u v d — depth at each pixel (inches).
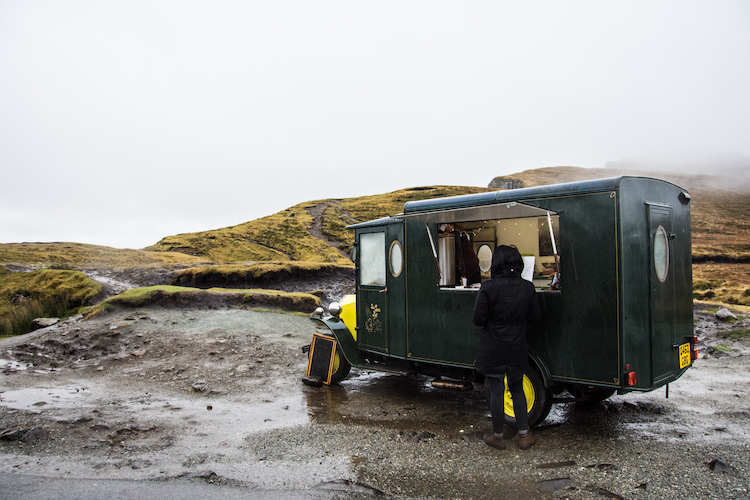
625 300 162.7
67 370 321.4
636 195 169.8
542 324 181.5
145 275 1101.1
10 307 689.0
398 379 293.7
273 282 1131.9
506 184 4968.0
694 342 198.5
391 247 249.4
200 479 143.3
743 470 143.3
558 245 186.1
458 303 214.1
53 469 152.3
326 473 147.9
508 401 188.7
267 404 237.9
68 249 1678.2
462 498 129.0
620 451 162.6
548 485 135.9
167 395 257.6
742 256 1931.6
